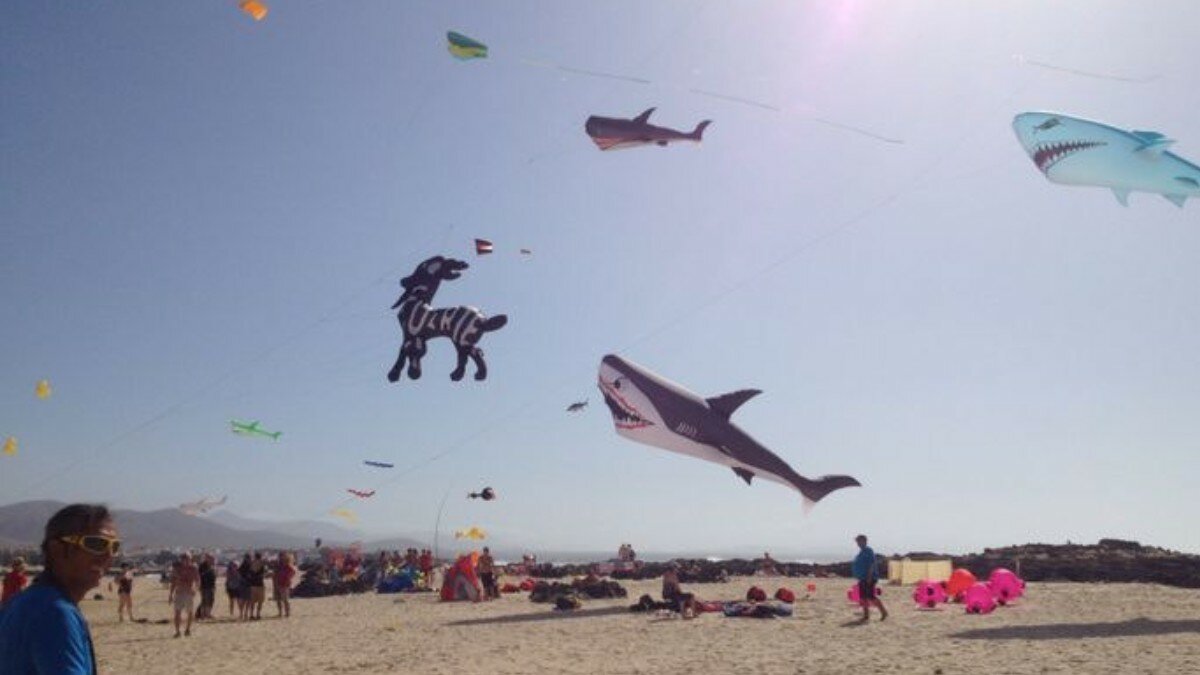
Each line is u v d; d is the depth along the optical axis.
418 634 17.39
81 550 3.14
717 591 26.45
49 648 2.90
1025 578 27.66
